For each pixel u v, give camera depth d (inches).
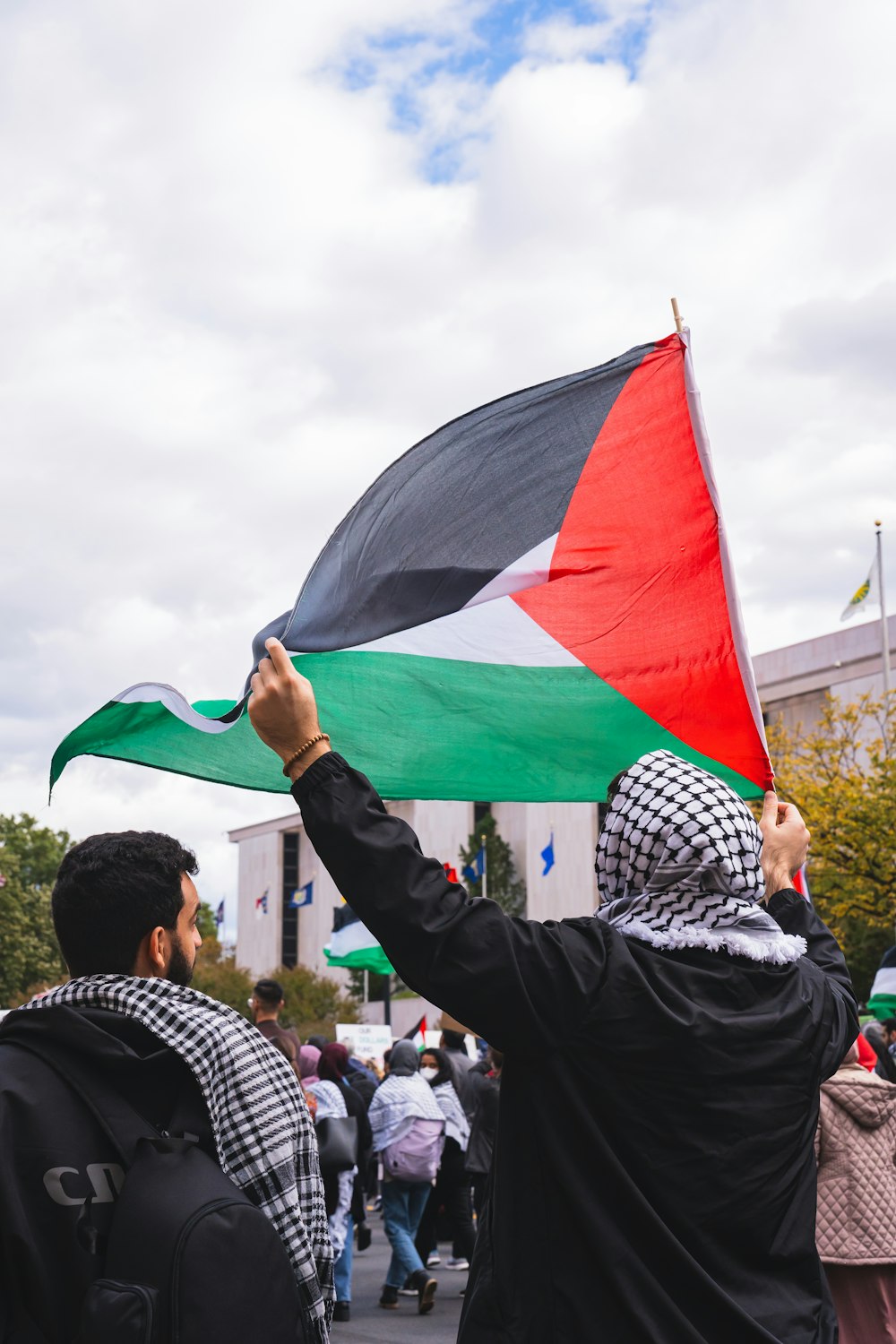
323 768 82.0
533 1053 79.1
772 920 89.5
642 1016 79.5
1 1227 79.0
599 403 145.0
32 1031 85.7
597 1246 76.9
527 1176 80.3
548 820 2691.9
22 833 3334.2
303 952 3641.7
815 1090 86.4
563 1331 77.1
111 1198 81.4
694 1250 79.0
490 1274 80.1
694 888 86.4
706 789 88.9
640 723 147.4
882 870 1134.4
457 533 130.5
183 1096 86.1
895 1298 195.5
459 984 77.8
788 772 1269.7
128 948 93.5
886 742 1336.1
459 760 144.3
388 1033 955.3
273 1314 78.4
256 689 83.7
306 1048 390.0
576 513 141.3
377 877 79.0
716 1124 79.7
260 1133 86.7
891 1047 485.4
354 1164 363.3
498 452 136.6
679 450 147.2
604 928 82.5
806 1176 84.7
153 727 130.8
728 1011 83.0
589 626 146.4
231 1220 78.5
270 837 3823.8
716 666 148.1
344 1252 367.2
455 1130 444.8
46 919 3036.4
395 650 142.3
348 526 122.1
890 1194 196.7
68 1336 79.0
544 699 145.6
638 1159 79.0
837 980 97.1
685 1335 75.7
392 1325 359.3
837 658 2380.7
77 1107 83.0
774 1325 78.1
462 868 2736.2
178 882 96.6
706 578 148.1
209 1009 90.0
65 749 126.3
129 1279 76.5
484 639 144.6
